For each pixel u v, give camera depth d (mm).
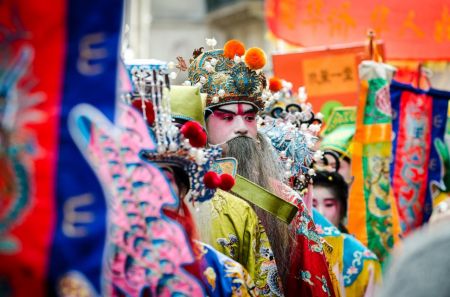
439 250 3168
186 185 4699
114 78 3500
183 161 4590
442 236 3184
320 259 6457
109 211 3479
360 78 8117
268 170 6457
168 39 32125
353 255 7520
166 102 4617
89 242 3402
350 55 9445
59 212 3367
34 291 3297
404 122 8945
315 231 6547
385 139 8086
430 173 9016
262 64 6426
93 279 3393
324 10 10680
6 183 3299
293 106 7500
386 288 3229
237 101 6434
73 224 3389
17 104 3359
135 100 4555
